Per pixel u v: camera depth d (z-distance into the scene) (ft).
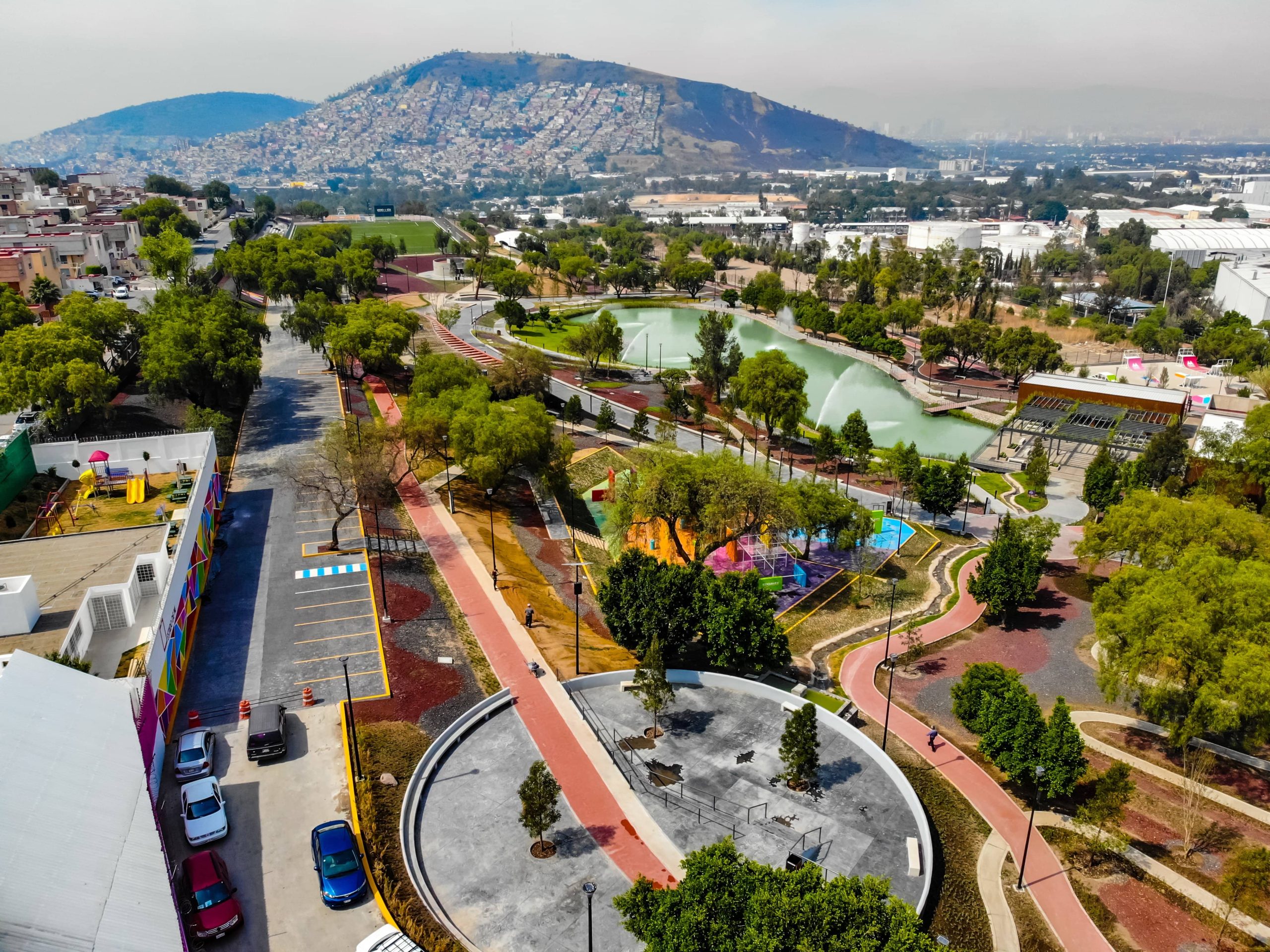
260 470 358.64
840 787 194.90
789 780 194.08
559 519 355.97
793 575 318.24
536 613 262.88
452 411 363.15
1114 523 274.77
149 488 304.71
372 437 328.70
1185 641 204.95
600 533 354.54
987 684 212.64
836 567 329.11
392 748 194.80
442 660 230.89
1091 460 465.06
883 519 377.30
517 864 166.30
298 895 154.71
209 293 572.10
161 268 581.53
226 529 305.32
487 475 323.16
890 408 588.50
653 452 347.15
